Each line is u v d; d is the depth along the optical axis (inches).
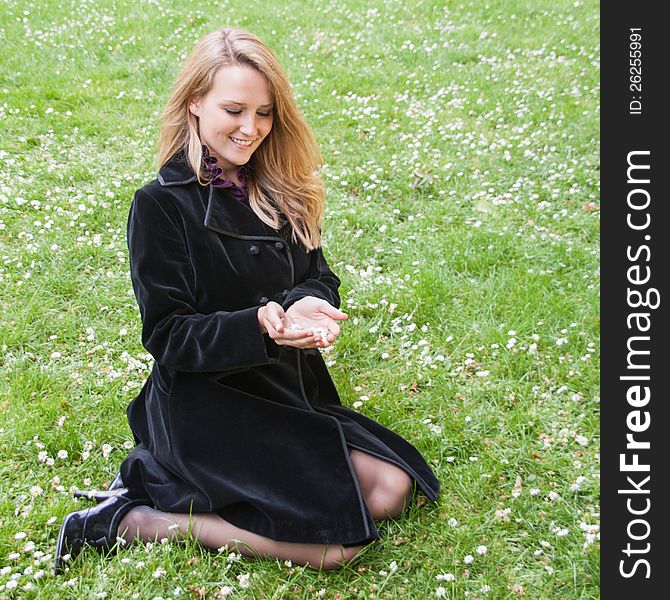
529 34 361.7
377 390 149.1
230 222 108.9
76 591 104.6
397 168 237.1
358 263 193.0
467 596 105.0
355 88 301.7
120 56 334.0
